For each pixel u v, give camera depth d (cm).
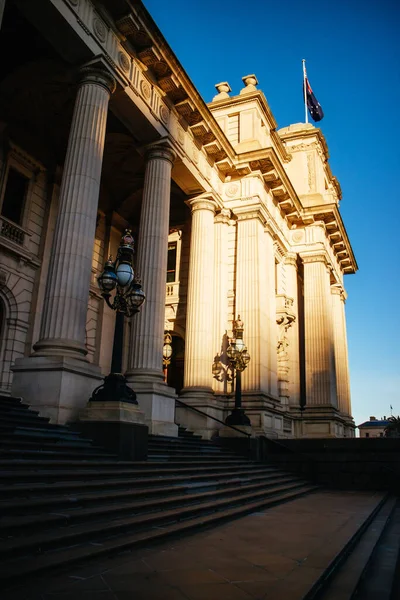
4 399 1119
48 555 533
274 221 2517
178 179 2077
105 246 2423
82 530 611
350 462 1944
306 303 2800
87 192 1335
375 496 1612
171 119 1862
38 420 1082
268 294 2319
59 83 1677
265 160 2280
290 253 2845
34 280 1955
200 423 1914
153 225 1716
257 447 1908
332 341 2895
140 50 1630
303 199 2967
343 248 3297
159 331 1644
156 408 1544
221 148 2177
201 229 2158
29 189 1978
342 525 910
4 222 1825
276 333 2423
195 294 2083
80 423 1109
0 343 1812
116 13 1509
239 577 529
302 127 3256
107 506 743
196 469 1235
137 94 1636
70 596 439
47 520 599
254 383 2091
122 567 546
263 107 2545
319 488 1853
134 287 1185
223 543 712
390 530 1020
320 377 2683
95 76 1434
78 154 1359
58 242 1289
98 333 2300
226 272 2288
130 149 2111
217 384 2114
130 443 1110
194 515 874
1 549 496
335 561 623
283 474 1791
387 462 1909
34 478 731
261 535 787
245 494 1198
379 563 704
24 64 1612
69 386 1163
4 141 1847
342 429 2872
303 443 2022
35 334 1895
